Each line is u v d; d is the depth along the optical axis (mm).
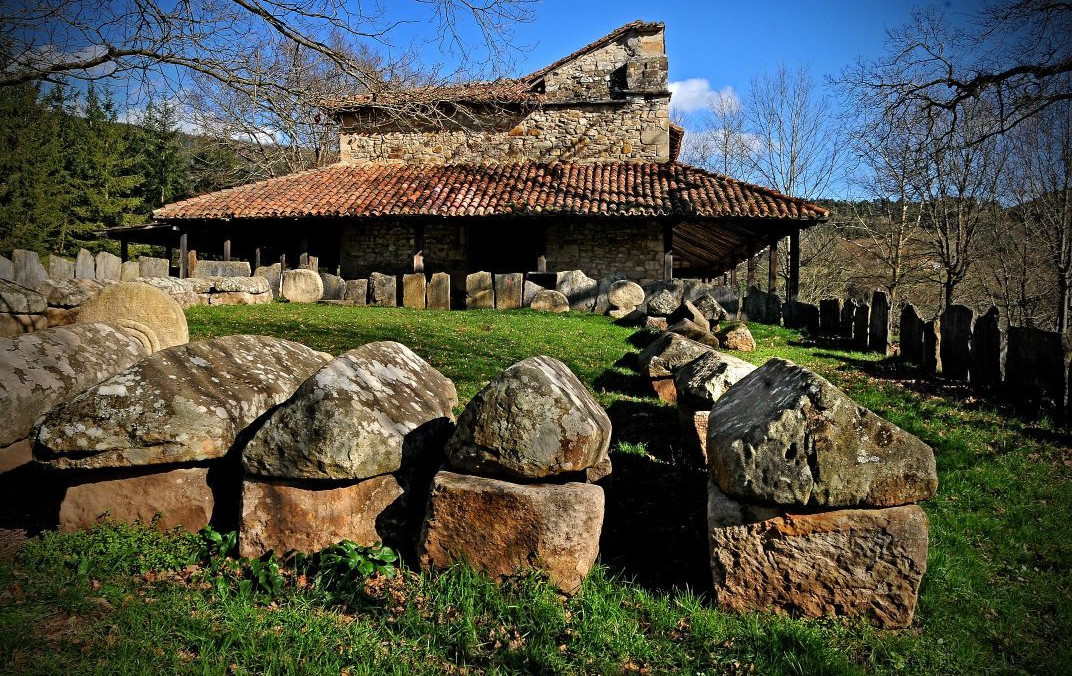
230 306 13953
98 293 7191
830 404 3297
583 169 19406
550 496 3391
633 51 20062
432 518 3451
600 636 3078
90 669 2654
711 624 3221
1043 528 4656
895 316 25125
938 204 22234
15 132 24109
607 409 7086
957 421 6949
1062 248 18156
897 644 3164
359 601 3281
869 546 3295
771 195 17141
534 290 15391
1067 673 3080
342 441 3428
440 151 20656
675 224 17906
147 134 31922
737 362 5512
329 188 18797
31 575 3316
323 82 10336
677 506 4742
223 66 7988
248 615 3107
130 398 3607
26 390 4117
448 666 2895
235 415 3859
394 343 4676
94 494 3750
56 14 7301
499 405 3480
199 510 3785
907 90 12852
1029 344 7441
